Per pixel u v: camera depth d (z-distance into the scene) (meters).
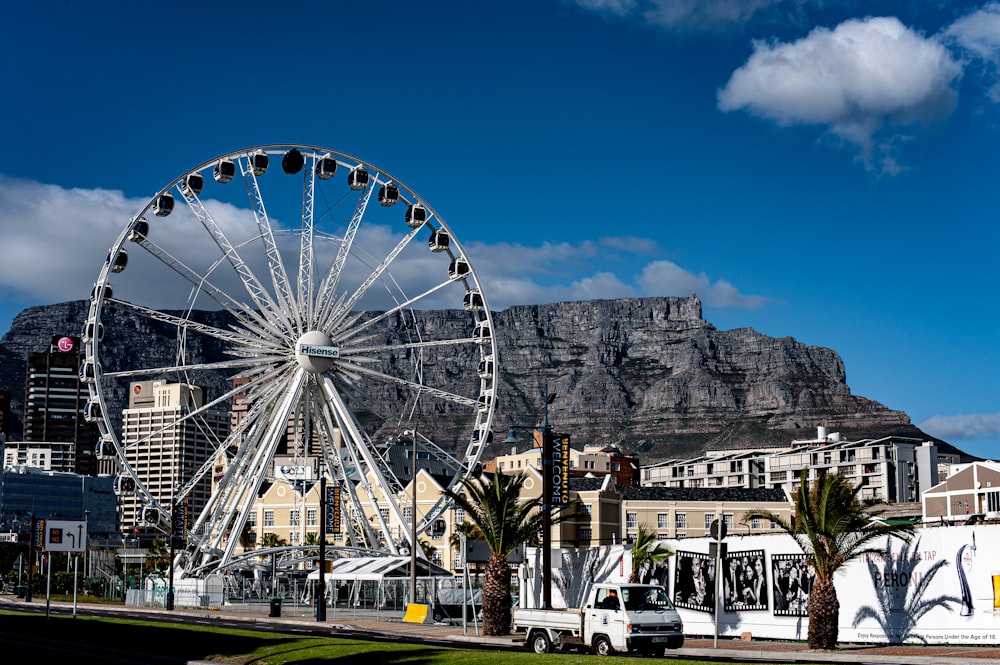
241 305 97.50
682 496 155.00
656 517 153.00
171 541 98.19
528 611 47.72
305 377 98.88
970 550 46.84
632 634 42.34
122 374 93.69
